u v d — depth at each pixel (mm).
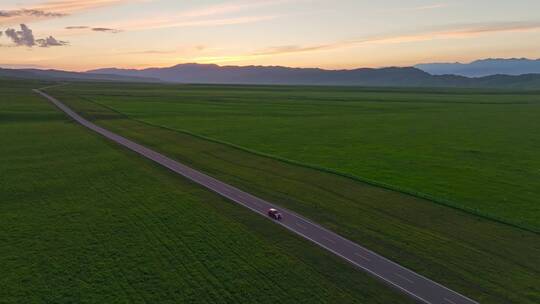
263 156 94625
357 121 160125
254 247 46625
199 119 160250
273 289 37938
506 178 77938
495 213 58469
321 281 39312
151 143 109812
